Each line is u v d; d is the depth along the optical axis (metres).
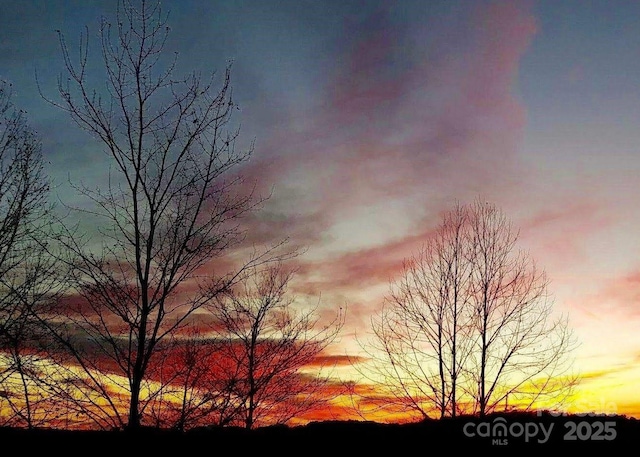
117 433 12.16
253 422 16.59
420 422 20.69
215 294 12.88
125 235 12.38
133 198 12.46
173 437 12.78
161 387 12.64
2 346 13.15
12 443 12.74
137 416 11.80
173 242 12.57
